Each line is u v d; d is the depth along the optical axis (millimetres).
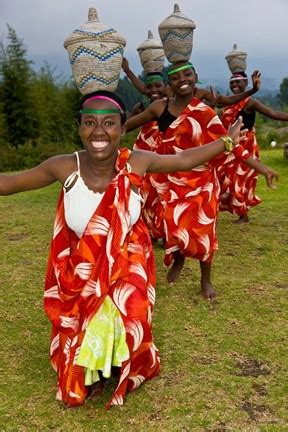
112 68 3480
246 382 3832
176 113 5301
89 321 3473
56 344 3709
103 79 3471
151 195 6609
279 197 10203
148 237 3744
